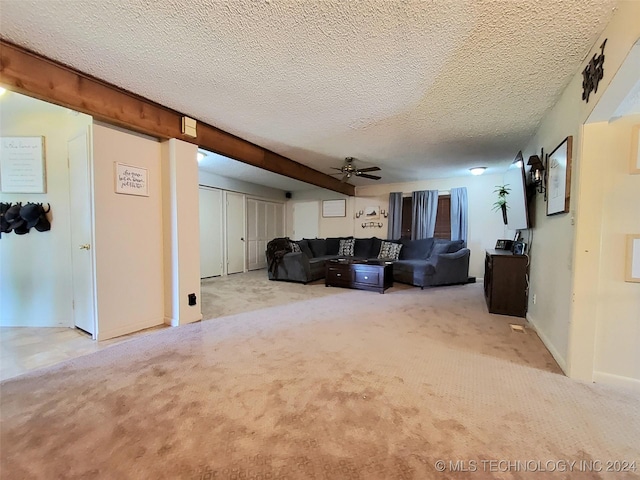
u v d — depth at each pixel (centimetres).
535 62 188
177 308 295
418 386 181
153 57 187
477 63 191
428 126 310
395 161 471
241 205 693
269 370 202
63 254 286
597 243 186
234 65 195
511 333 279
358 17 148
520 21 151
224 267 649
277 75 207
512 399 168
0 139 284
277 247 592
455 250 553
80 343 248
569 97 215
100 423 146
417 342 254
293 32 160
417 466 120
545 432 140
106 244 257
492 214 569
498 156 435
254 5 140
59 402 163
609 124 181
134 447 130
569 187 207
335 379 189
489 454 126
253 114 280
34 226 282
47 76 191
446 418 150
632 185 179
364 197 718
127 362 213
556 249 233
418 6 140
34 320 292
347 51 178
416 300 412
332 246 705
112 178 259
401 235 657
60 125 282
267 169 416
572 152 205
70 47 177
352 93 234
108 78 214
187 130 284
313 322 309
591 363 190
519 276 332
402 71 201
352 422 147
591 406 161
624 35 134
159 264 297
